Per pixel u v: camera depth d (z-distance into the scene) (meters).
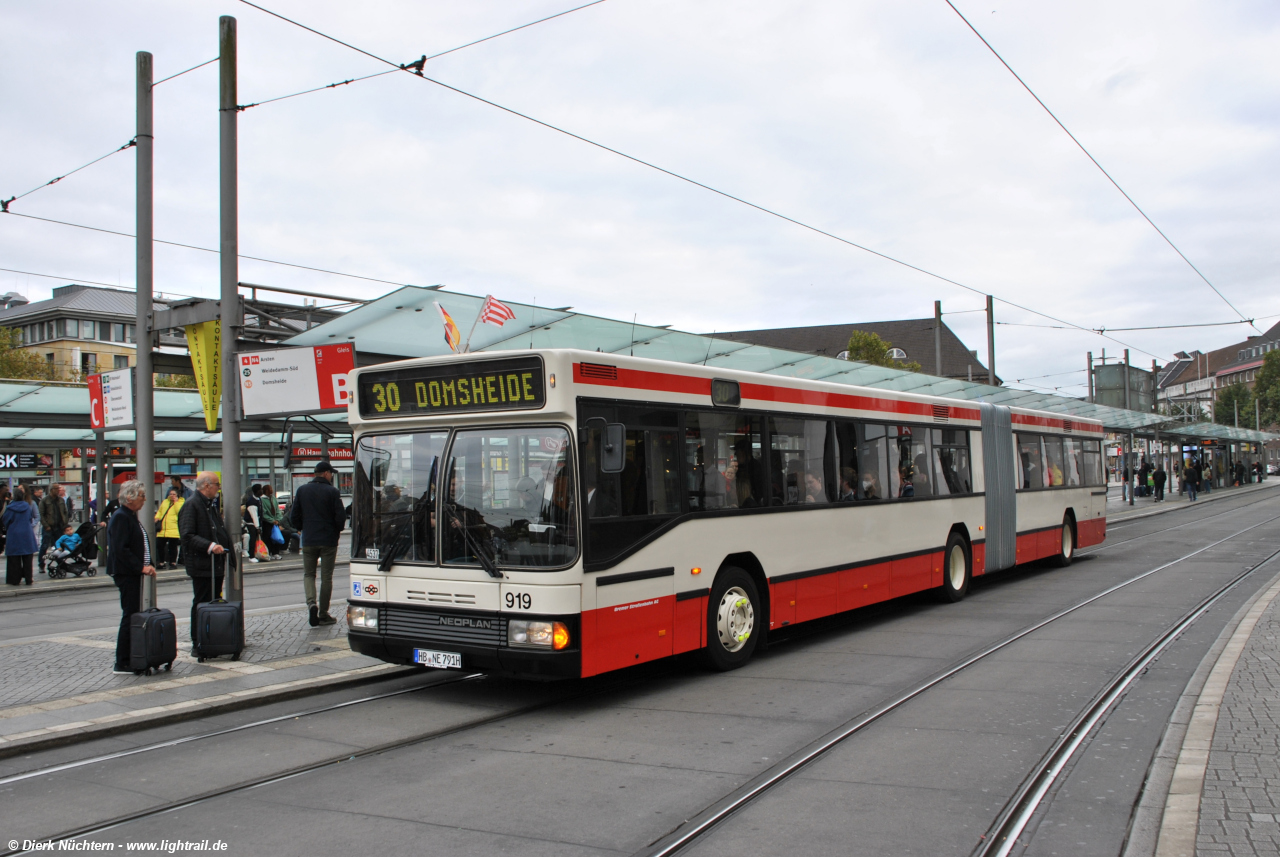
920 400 13.57
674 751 6.61
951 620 12.43
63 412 23.91
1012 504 16.38
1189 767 5.69
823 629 12.11
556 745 6.81
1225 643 10.05
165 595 17.17
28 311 85.38
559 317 16.73
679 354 19.28
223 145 10.44
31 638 11.46
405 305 15.73
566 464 7.64
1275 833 4.61
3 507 22.44
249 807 5.47
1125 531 29.34
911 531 12.95
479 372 8.00
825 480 11.14
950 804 5.42
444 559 7.99
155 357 17.97
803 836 4.95
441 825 5.15
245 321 16.72
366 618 8.43
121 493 9.11
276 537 23.47
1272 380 125.50
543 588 7.49
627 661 8.00
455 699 8.34
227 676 8.82
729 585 9.44
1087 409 35.59
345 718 7.64
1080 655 9.82
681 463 8.87
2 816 5.34
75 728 6.94
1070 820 5.16
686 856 4.68
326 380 12.84
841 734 6.94
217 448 33.25
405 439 8.40
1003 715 7.44
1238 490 62.62
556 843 4.87
